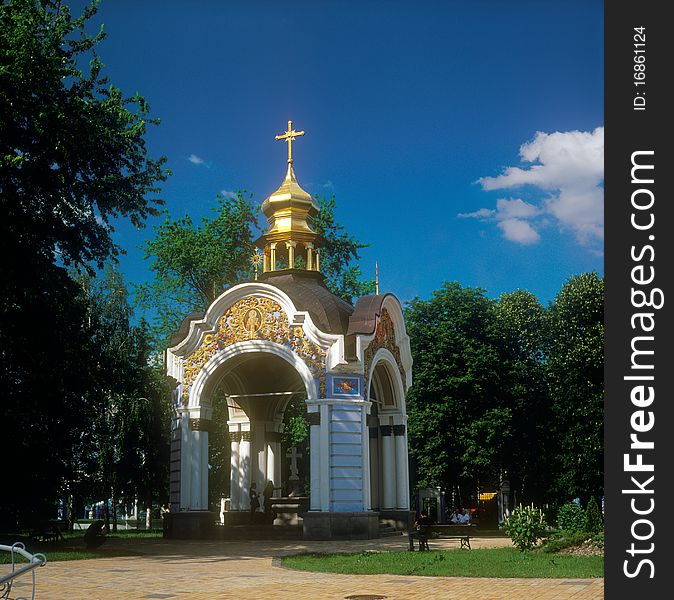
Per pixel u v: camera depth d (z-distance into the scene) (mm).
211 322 36000
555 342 53719
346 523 32344
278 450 42719
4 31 26547
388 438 38875
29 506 31938
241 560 22641
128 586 16641
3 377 29406
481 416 50125
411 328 52719
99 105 28969
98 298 53344
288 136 41031
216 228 54438
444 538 35281
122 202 31156
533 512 24672
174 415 36375
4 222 26750
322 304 35094
